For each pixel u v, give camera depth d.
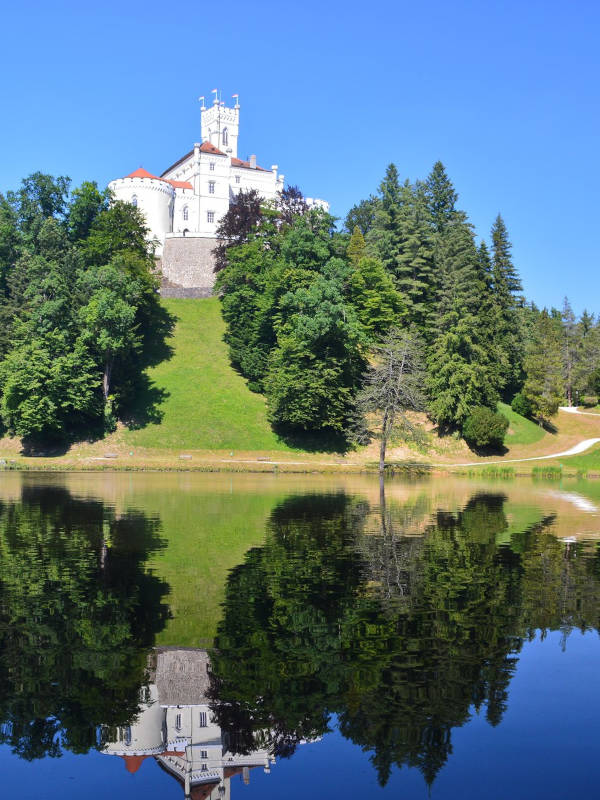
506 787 8.75
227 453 62.66
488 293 84.31
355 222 116.88
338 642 13.42
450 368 70.19
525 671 12.08
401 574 18.88
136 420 66.25
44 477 47.25
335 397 64.12
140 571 18.78
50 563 19.62
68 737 10.23
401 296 78.50
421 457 66.75
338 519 28.77
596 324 127.69
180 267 107.50
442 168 107.88
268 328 74.94
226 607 15.60
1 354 67.19
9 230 82.81
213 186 126.12
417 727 10.30
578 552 22.14
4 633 13.84
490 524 28.14
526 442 74.50
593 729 10.17
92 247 79.94
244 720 10.55
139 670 12.15
